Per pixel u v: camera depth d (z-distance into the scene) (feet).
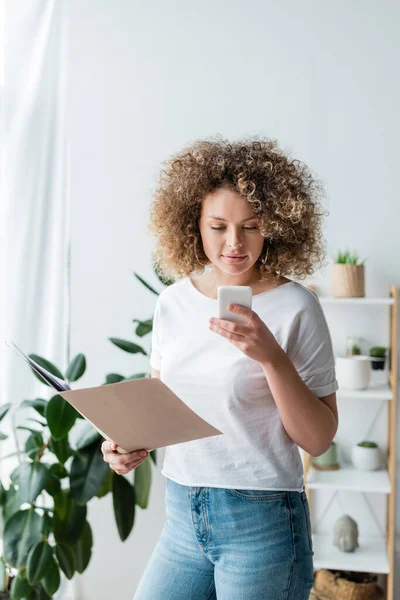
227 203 4.12
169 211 4.65
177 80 8.66
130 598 8.90
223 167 4.17
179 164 4.58
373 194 8.43
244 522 4.17
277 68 8.48
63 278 8.85
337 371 8.12
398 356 8.51
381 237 8.45
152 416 3.84
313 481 7.91
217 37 8.55
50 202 8.71
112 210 8.87
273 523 4.15
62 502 7.53
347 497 8.76
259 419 4.23
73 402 3.57
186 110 8.67
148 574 4.61
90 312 8.96
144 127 8.75
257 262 4.44
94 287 8.95
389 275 8.47
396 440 8.58
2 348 8.57
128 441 4.09
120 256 8.89
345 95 8.39
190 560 4.42
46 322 8.71
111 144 8.82
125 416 3.83
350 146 8.42
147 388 3.65
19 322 8.58
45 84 8.65
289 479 4.23
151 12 8.66
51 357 8.75
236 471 4.22
